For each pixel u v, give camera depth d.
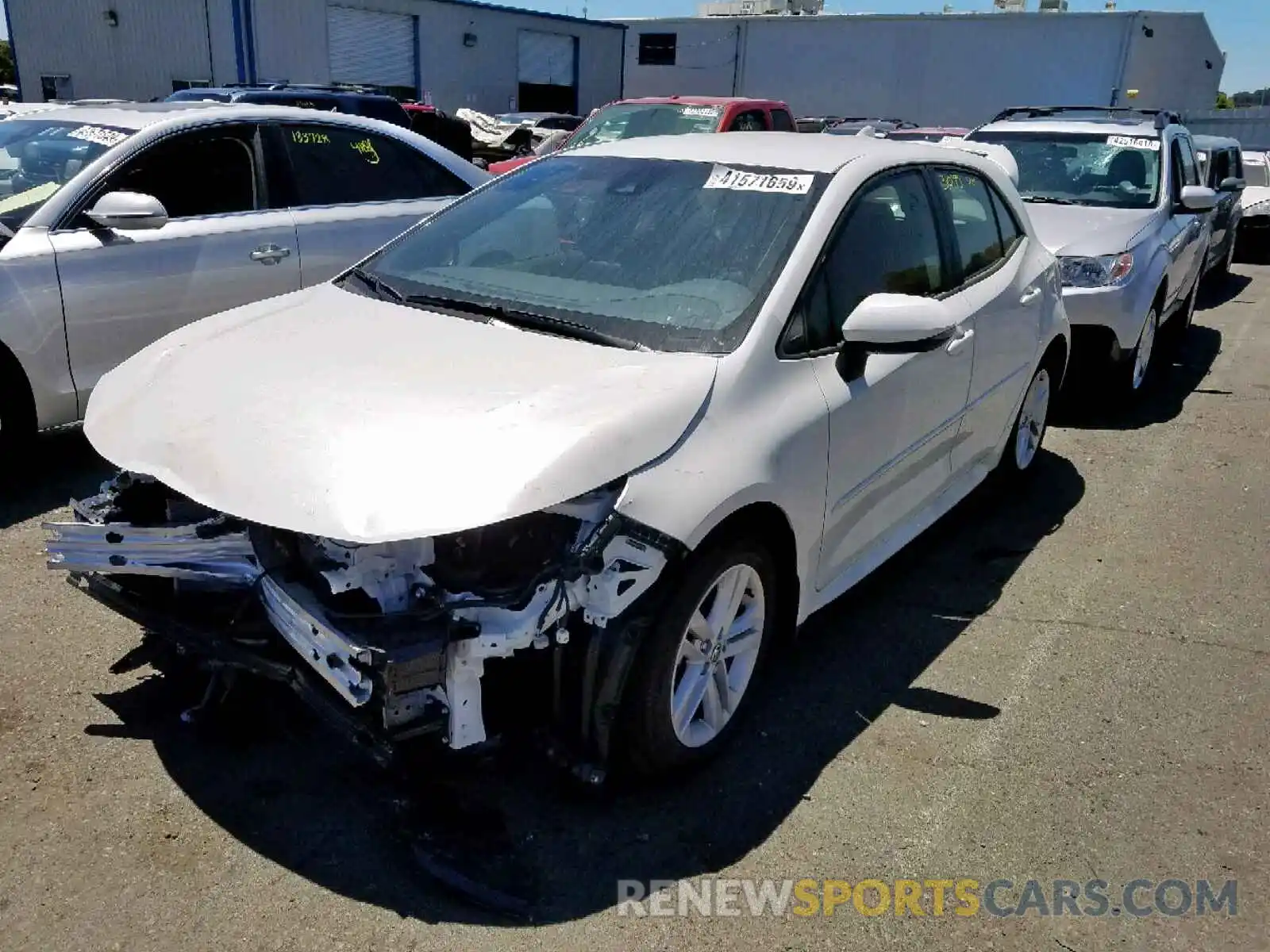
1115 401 7.02
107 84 28.80
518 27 32.69
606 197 3.74
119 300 4.84
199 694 3.29
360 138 6.00
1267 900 2.66
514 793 2.92
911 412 3.68
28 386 4.64
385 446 2.54
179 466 2.69
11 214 4.74
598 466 2.55
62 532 2.90
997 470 5.08
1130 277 6.55
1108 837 2.87
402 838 2.73
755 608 3.13
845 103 34.12
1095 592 4.34
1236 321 10.44
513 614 2.51
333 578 2.51
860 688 3.55
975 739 3.29
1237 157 12.73
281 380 2.90
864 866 2.73
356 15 29.19
